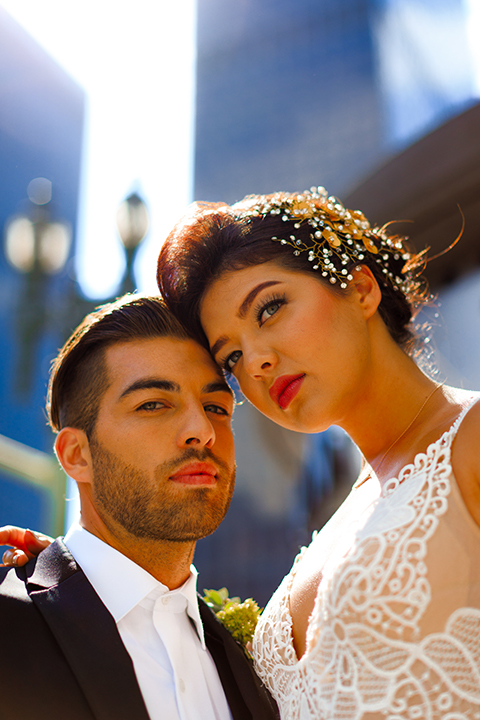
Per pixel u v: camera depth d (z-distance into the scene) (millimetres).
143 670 1907
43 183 6117
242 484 9078
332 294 1963
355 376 1926
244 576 9000
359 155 15320
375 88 16031
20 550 2197
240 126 16422
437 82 21016
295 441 8117
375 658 1568
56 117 26344
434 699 1495
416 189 5285
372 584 1595
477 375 5000
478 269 5258
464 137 5008
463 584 1537
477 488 1586
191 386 2182
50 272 5902
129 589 1993
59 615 1815
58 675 1705
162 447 2074
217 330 2086
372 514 1731
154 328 2223
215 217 2164
